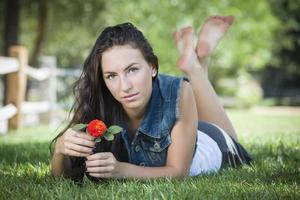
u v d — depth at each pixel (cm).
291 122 1336
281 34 3025
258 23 2289
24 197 338
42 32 1941
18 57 1124
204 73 537
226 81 2605
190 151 390
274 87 3747
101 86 382
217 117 514
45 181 395
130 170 372
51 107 1413
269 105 2758
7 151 594
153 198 326
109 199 326
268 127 1145
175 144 386
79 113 387
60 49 2420
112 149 394
